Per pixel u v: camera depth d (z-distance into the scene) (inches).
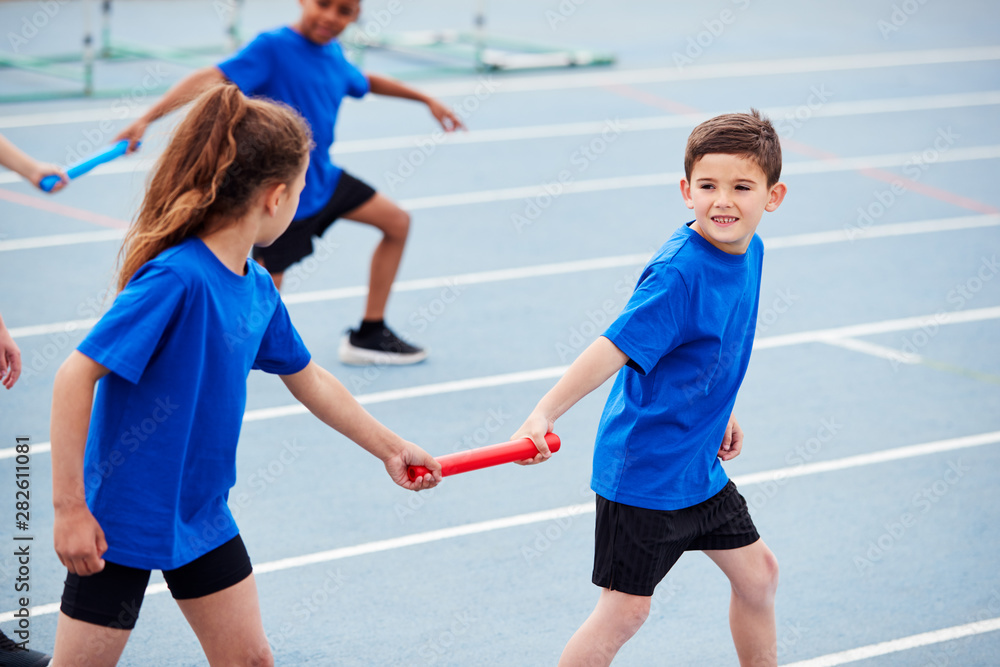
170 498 161.8
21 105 796.6
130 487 159.9
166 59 926.4
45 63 892.0
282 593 265.4
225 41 1023.6
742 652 211.5
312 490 320.8
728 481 205.8
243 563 174.4
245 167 160.7
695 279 184.4
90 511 161.0
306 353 180.2
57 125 745.6
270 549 286.2
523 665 239.5
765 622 208.1
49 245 539.8
